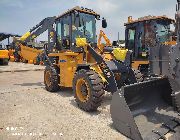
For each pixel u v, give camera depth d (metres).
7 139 3.50
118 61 5.66
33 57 19.27
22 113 4.77
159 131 3.48
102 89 4.66
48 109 5.08
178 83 3.70
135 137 3.36
